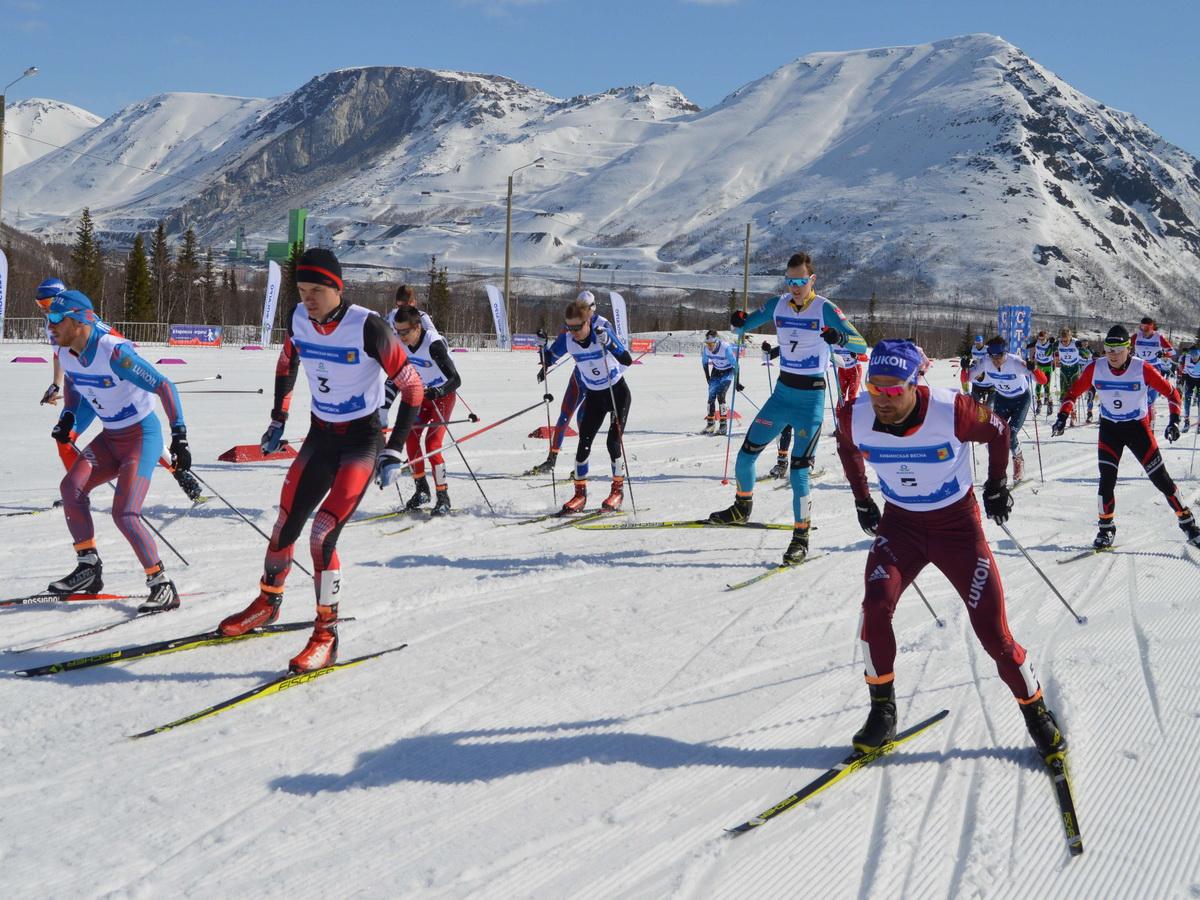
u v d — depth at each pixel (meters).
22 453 9.62
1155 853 2.75
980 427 3.23
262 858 2.63
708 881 2.58
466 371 25.06
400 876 2.56
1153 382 6.31
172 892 2.47
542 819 2.87
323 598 4.02
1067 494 8.88
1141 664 4.24
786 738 3.48
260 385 18.23
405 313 7.00
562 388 20.38
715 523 6.77
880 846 2.77
